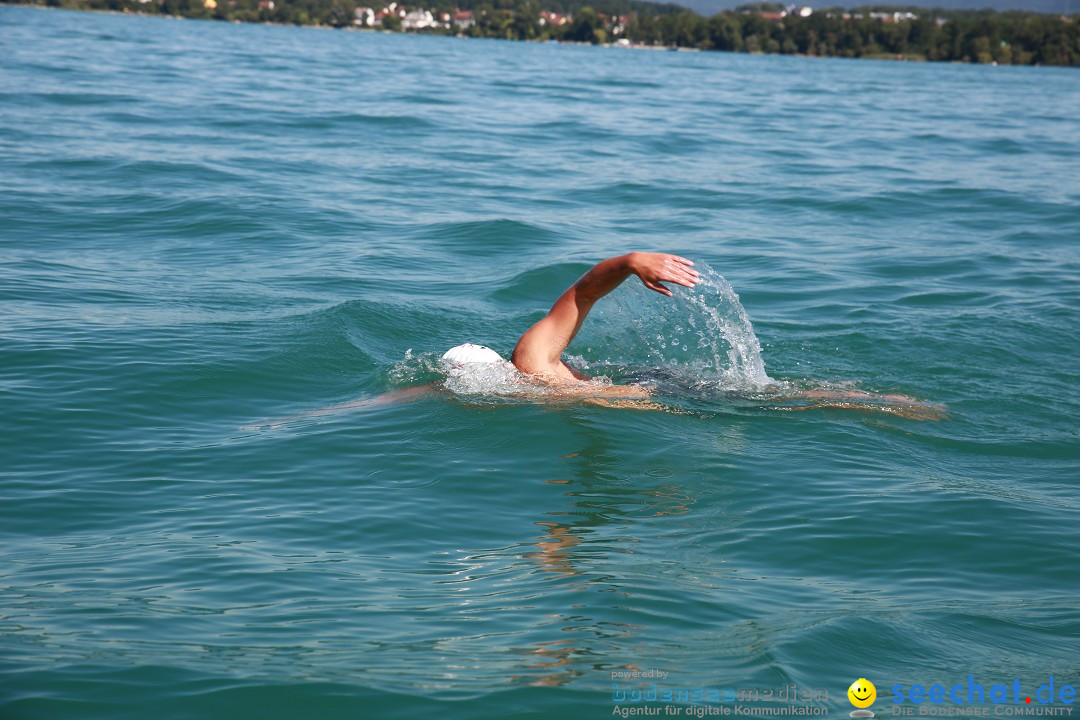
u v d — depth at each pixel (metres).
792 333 8.23
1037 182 16.72
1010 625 4.01
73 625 3.79
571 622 3.88
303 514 4.81
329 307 8.22
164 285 8.98
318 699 3.36
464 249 11.09
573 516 4.86
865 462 5.64
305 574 4.23
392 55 55.38
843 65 78.56
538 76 41.91
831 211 13.95
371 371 7.02
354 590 4.11
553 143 20.00
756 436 5.94
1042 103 38.50
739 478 5.34
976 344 8.01
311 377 6.91
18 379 6.48
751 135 22.66
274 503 4.93
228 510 4.86
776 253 11.32
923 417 6.39
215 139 18.05
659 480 5.30
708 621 3.92
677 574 4.31
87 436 5.73
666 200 14.43
